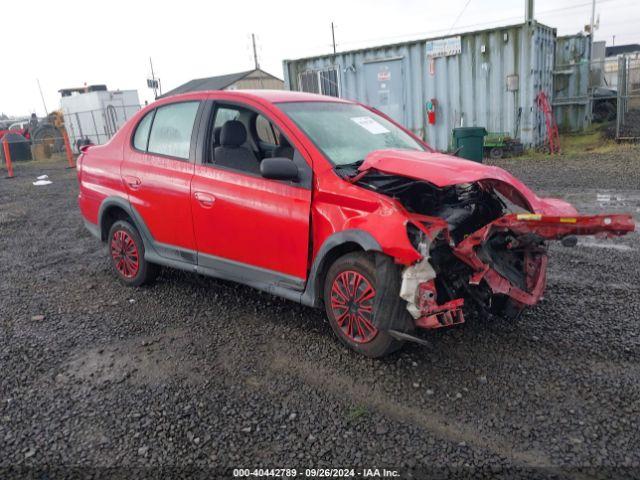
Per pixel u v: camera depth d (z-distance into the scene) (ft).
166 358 12.44
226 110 14.71
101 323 14.58
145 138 16.11
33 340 13.65
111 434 9.64
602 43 60.59
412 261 10.14
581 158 40.32
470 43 45.65
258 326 13.89
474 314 13.67
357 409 10.05
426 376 11.07
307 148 12.49
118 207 16.78
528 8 42.68
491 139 44.55
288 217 12.32
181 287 17.03
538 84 45.83
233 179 13.44
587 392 10.21
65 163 71.31
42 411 10.44
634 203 25.04
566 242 10.41
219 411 10.21
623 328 12.69
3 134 79.87
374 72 50.75
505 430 9.25
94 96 88.79
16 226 28.50
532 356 11.64
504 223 10.62
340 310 12.01
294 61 55.06
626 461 8.35
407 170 11.19
